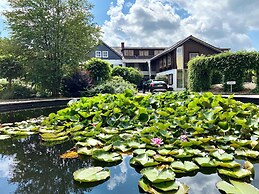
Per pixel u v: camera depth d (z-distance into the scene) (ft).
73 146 6.66
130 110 9.37
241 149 5.75
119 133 7.49
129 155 5.63
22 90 32.91
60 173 4.66
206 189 3.81
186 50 58.54
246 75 35.88
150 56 88.28
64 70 35.60
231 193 3.57
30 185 4.14
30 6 34.42
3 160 5.52
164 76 62.75
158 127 7.13
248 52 33.78
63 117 9.54
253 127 7.32
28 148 6.56
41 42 34.83
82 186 4.05
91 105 10.25
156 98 11.70
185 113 8.71
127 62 83.71
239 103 10.24
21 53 34.37
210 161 4.77
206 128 7.18
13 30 34.09
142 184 3.92
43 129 8.85
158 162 4.91
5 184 4.19
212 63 35.86
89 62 39.52
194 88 37.86
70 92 34.50
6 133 8.45
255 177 4.20
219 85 38.55
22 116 13.28
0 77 33.86
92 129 8.04
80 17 36.19
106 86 30.91
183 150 5.55
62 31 35.29
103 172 4.52
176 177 4.28
